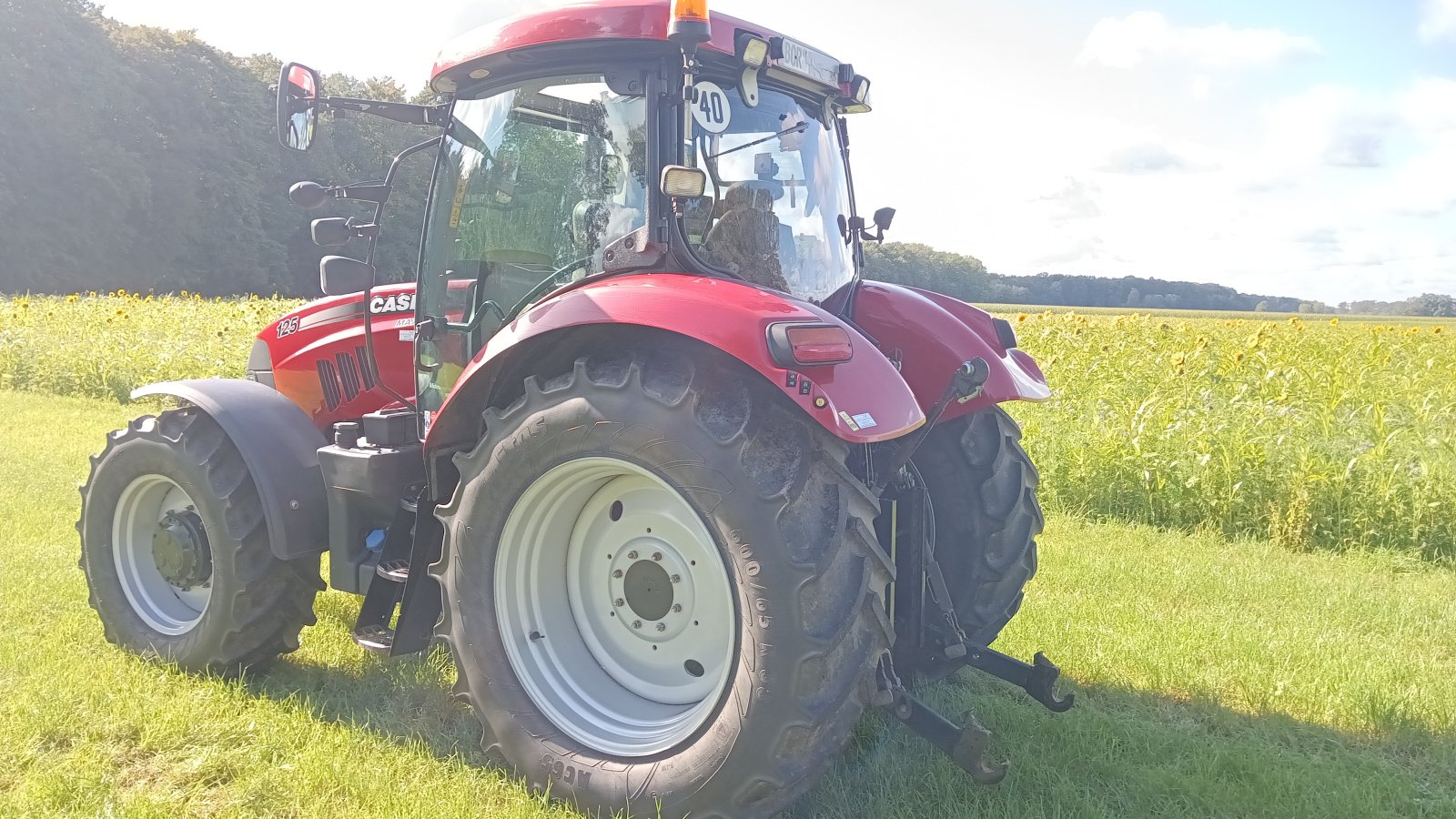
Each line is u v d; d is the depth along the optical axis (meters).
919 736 3.00
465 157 3.23
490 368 2.71
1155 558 5.27
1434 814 2.67
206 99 49.97
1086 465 6.52
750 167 2.94
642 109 2.77
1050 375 9.28
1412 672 3.61
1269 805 2.67
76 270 43.41
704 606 2.61
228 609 3.34
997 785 2.71
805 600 2.24
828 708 2.26
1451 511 5.69
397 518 3.22
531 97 3.01
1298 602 4.54
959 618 3.45
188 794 2.64
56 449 7.61
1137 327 14.43
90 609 4.05
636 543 2.71
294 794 2.62
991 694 3.39
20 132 41.53
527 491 2.63
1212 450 6.39
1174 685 3.55
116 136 45.88
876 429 2.27
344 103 3.31
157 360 11.61
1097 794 2.70
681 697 2.68
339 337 4.02
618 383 2.46
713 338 2.31
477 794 2.65
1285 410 7.09
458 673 2.79
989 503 3.44
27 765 2.76
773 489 2.29
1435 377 10.02
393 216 24.52
